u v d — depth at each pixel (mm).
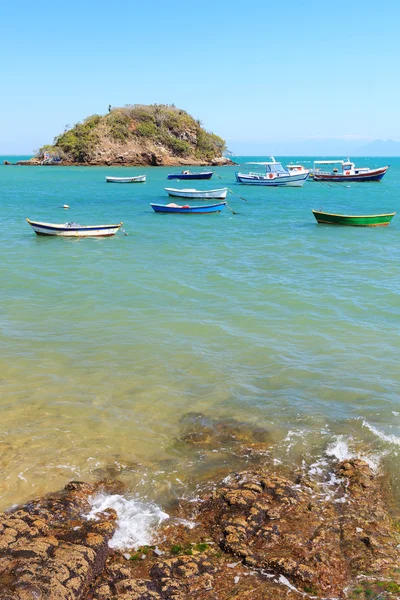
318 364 13406
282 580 6512
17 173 110375
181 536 7297
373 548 6996
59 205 53375
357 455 9359
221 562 6797
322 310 18078
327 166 195250
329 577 6512
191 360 13562
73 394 11555
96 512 7742
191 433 10117
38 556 6602
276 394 11766
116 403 11219
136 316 17125
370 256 28000
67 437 9836
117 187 77688
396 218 44344
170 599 6164
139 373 12742
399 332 15859
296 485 8352
